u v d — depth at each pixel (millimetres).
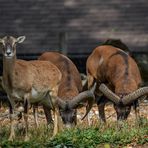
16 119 22609
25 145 17938
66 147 17844
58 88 21531
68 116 20562
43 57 23078
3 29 41438
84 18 42188
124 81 21875
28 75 19297
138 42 40875
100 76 23453
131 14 42469
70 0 43125
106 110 25625
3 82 19078
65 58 22828
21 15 42188
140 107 26078
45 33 41219
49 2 42938
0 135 19328
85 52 39938
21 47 40000
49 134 19672
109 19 42188
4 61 18766
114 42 31156
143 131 19203
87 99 20906
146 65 30656
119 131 19469
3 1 42844
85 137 18469
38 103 21438
